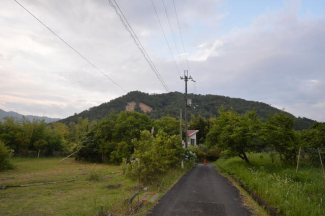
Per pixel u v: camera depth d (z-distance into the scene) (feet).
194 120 187.62
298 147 48.39
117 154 78.13
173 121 127.03
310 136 54.65
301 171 39.68
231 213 21.13
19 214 19.90
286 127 52.08
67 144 122.21
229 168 58.08
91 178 40.75
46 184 36.14
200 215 20.25
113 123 92.07
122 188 31.94
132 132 85.92
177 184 37.83
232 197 28.22
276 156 61.72
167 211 21.33
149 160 37.06
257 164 57.16
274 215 20.27
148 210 21.65
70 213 19.86
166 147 55.93
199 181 41.91
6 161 56.70
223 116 66.08
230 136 55.31
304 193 26.84
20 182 37.37
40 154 106.63
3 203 23.71
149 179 37.60
